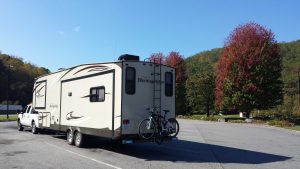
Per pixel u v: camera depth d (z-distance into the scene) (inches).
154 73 542.6
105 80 544.4
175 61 2474.2
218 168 437.1
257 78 1638.8
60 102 692.7
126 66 517.7
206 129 1119.0
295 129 1205.7
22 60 4685.0
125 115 509.0
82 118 603.5
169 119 549.6
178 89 2465.6
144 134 520.7
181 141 743.7
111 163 461.1
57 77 716.0
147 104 531.5
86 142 611.5
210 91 2342.5
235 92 1683.1
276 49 1691.7
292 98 2206.0
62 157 507.5
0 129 1039.0
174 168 432.1
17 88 3695.9
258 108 1697.8
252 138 847.1
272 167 455.5
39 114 814.5
